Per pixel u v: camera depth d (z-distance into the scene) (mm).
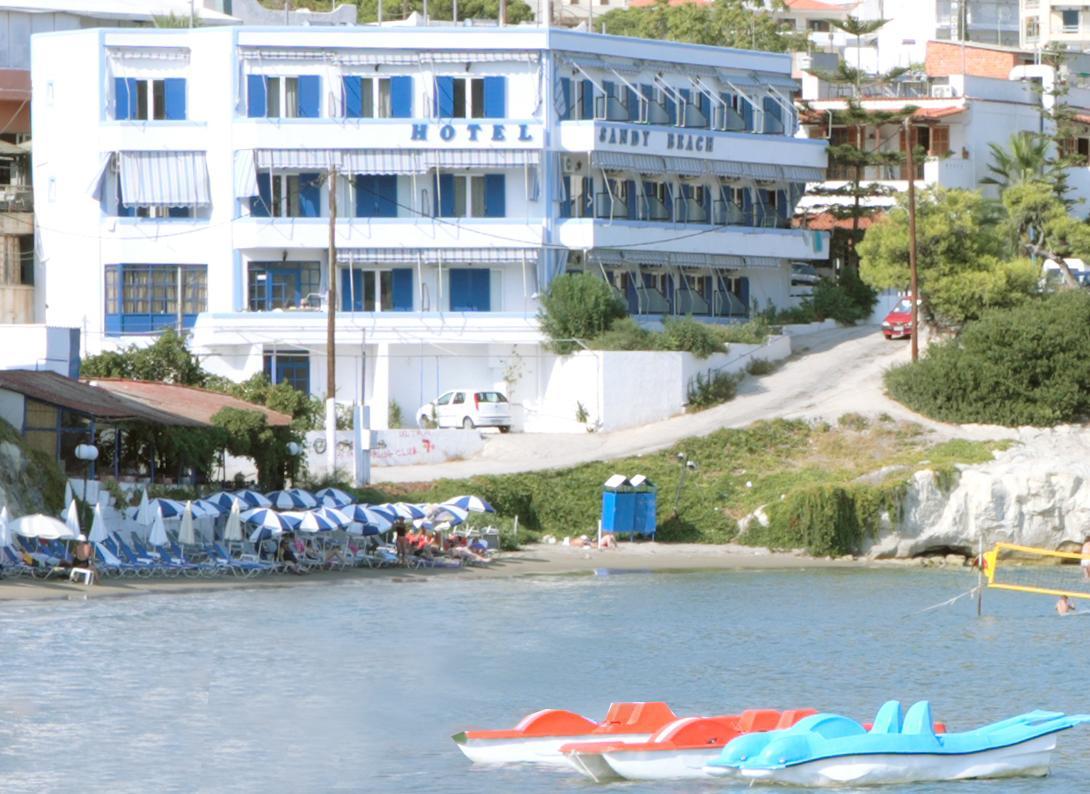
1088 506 115062
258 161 136125
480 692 65000
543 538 113625
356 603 86750
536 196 138500
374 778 52781
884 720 53438
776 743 52156
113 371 122125
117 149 137750
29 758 54125
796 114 155000
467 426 130250
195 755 54906
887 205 166000
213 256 137500
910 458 119938
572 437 127625
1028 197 151000
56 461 94625
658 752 52812
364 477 114250
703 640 77625
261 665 68812
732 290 151500
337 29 137375
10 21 159625
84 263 139500
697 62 147500
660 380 131125
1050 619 86062
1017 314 128750
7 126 155625
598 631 79438
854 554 114000
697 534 116125
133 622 77875
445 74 138000
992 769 53688
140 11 164750
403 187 138000
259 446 109375
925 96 176875
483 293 139000
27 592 83938
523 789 51812
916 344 132875
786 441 123875
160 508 91250
